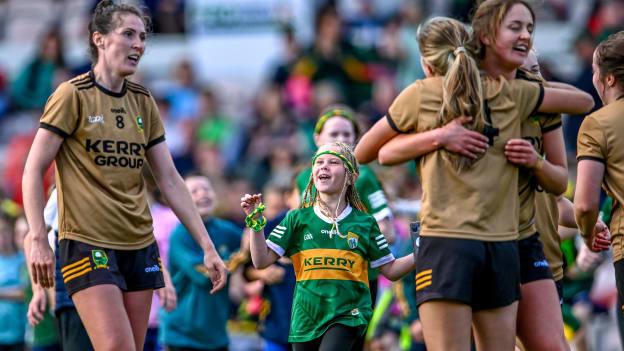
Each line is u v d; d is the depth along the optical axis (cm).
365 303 1541
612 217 1492
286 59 4072
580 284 2223
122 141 1470
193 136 3994
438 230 1364
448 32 1427
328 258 1530
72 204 1448
